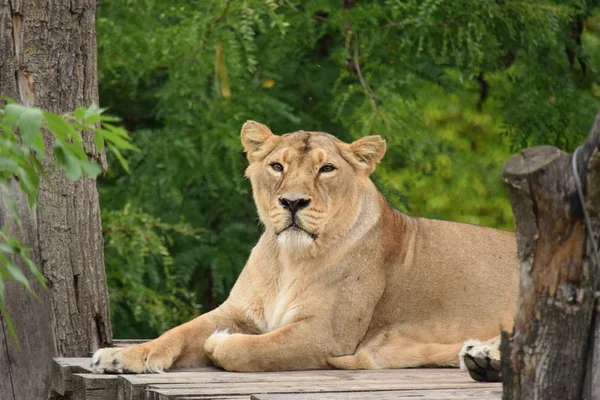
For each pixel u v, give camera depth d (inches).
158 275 721.0
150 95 735.1
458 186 826.8
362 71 737.0
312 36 708.7
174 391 304.5
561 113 754.8
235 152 681.0
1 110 225.8
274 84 722.8
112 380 343.9
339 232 395.5
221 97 663.8
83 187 426.3
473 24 674.8
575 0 735.7
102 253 436.8
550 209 229.5
